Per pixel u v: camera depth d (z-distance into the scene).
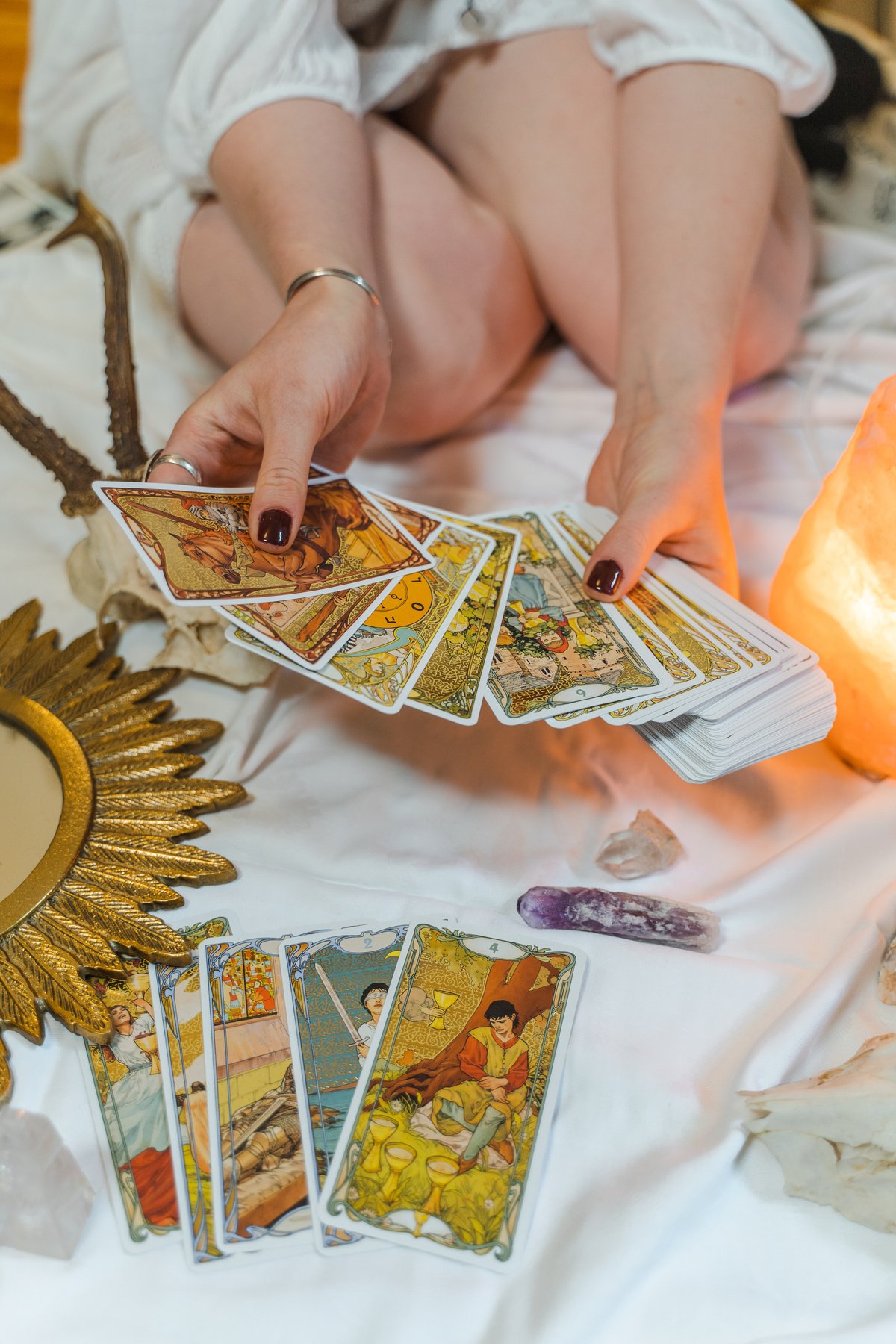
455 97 1.01
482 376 0.99
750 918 0.76
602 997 0.72
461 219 0.96
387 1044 0.70
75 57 1.04
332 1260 0.65
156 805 0.78
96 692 0.83
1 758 0.80
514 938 0.74
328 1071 0.69
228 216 0.94
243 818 0.79
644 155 0.87
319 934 0.74
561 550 0.81
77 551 0.90
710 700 0.73
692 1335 0.63
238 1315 0.63
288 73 0.87
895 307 1.08
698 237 0.85
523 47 0.97
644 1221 0.64
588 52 0.96
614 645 0.76
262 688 0.86
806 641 0.80
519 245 1.00
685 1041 0.71
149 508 0.75
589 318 1.00
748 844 0.80
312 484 0.81
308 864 0.78
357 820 0.80
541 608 0.77
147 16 0.85
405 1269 0.64
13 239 1.15
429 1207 0.65
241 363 0.78
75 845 0.76
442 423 1.00
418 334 0.94
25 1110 0.68
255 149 0.87
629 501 0.80
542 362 1.09
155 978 0.73
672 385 0.83
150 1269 0.65
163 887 0.75
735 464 1.00
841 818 0.78
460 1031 0.70
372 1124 0.67
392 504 0.82
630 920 0.74
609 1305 0.63
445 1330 0.63
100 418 1.01
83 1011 0.71
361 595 0.76
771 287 0.97
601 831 0.80
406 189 0.94
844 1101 0.64
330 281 0.81
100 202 1.06
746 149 0.86
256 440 0.80
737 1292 0.64
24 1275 0.64
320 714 0.85
